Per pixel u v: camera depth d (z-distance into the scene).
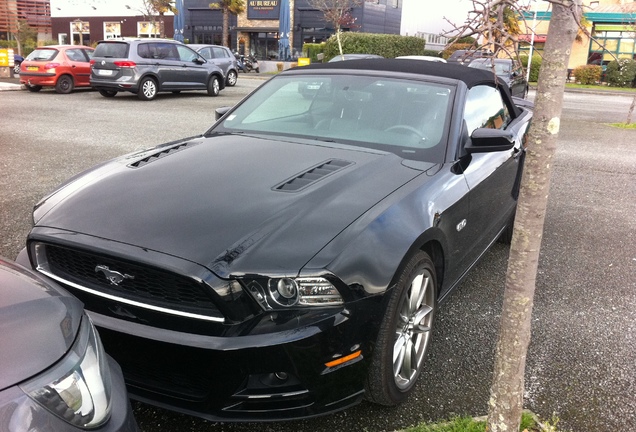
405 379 2.75
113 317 2.38
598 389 2.95
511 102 4.85
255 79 27.00
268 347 2.17
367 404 2.78
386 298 2.41
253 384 2.24
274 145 3.46
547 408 2.78
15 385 1.44
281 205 2.59
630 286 4.32
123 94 17.75
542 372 3.09
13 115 12.12
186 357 2.22
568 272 4.55
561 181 7.73
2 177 6.74
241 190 2.74
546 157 1.94
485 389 2.93
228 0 37.06
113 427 1.68
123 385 1.90
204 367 2.20
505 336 2.15
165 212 2.56
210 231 2.42
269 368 2.19
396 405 2.74
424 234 2.68
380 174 3.02
